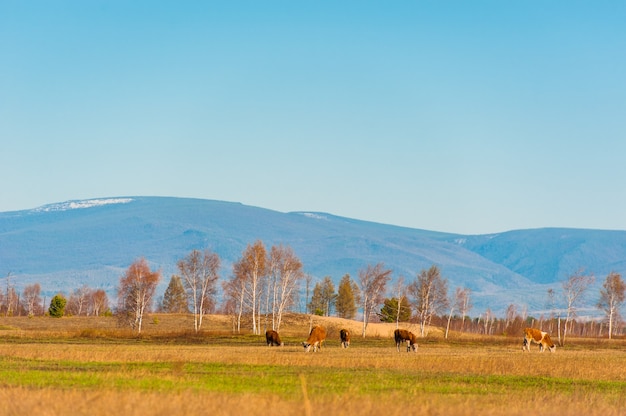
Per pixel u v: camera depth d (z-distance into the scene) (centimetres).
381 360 7000
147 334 13525
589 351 11850
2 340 11381
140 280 15438
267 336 11175
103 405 3528
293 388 4709
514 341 14462
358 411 3578
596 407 4181
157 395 3925
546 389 5162
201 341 12450
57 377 4972
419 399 4191
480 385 5253
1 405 3538
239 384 4856
